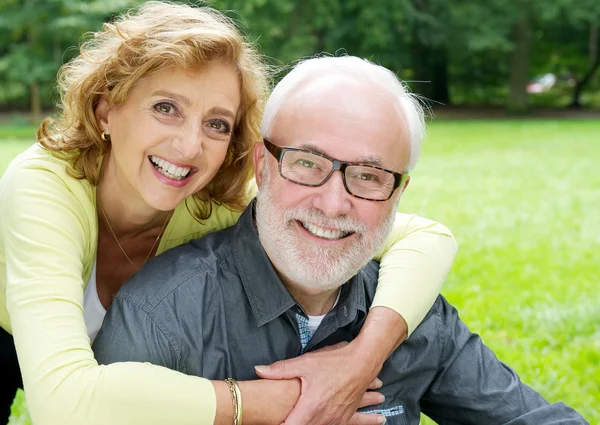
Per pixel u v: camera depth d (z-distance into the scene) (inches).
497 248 268.1
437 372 95.3
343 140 78.7
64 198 89.8
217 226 105.3
